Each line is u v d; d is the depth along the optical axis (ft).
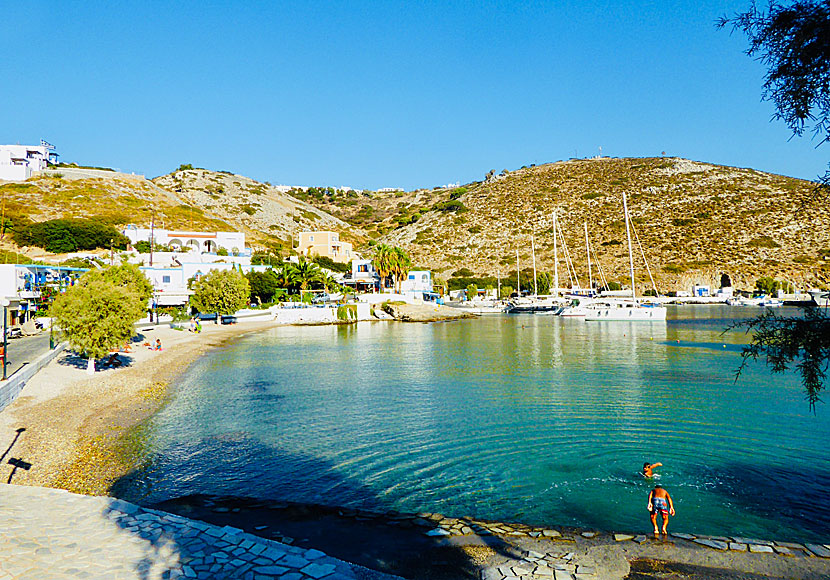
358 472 61.26
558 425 81.87
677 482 58.23
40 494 44.21
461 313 355.36
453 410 91.56
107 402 91.15
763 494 54.85
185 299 260.62
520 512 50.47
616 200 629.51
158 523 38.47
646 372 131.34
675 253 499.10
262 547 34.81
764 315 27.50
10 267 165.17
